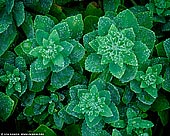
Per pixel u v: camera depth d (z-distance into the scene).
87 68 0.79
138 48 0.79
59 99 0.86
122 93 0.85
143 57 0.79
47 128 0.85
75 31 0.82
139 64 0.82
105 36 0.78
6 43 0.84
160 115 0.87
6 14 0.84
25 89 0.84
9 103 0.84
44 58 0.79
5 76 0.84
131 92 0.85
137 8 0.92
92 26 0.89
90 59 0.80
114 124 0.83
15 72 0.83
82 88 0.82
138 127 0.82
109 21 0.79
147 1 0.96
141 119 0.82
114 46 0.78
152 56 0.88
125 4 0.98
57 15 0.90
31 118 0.88
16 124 0.91
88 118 0.80
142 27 0.81
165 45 0.84
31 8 0.88
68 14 0.94
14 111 0.90
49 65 0.79
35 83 0.84
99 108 0.79
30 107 0.86
